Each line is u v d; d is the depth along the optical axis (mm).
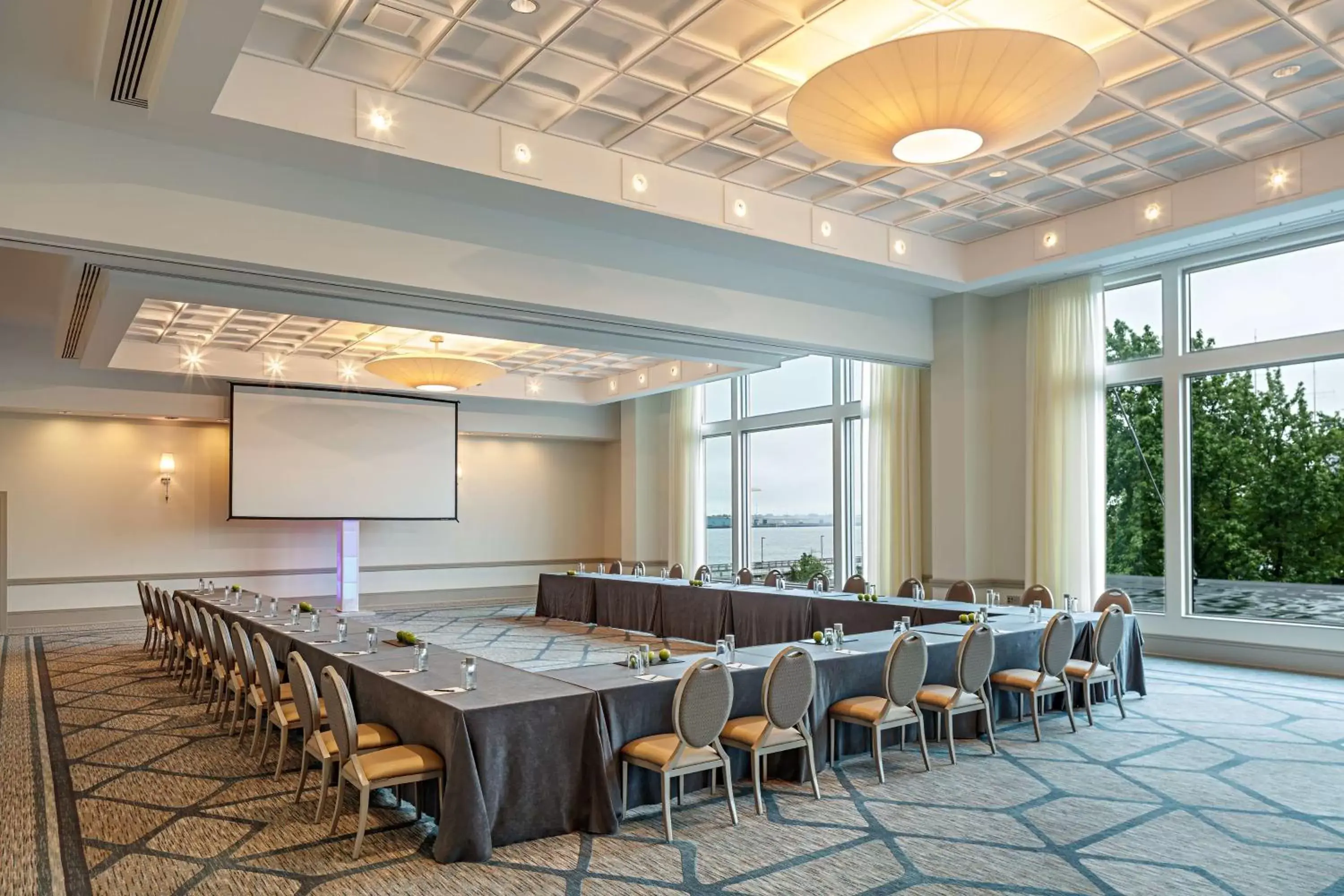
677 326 8352
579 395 16297
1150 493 9680
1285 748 5750
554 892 3600
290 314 10031
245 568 14312
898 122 4727
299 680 4512
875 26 5246
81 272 7297
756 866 3850
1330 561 8328
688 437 15906
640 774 4566
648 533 16812
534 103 6164
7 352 11953
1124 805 4637
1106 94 6070
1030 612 7684
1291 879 3689
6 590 12562
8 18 4473
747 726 4648
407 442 14711
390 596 15633
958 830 4281
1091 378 9742
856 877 3729
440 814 3965
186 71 4785
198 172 5898
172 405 13055
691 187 7410
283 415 13578
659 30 5191
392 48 5371
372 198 6586
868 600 8609
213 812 4617
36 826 4426
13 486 12703
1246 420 8938
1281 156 7074
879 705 5164
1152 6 5121
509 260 7258
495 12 5016
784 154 7086
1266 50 5590
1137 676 7281
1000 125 4746
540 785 4180
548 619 13234
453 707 4031
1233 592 8984
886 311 10258
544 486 17359
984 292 10594
